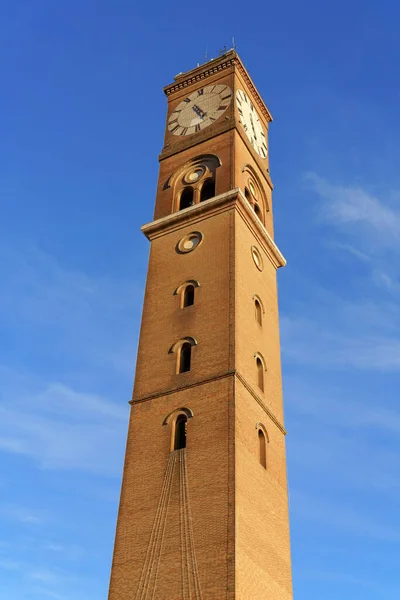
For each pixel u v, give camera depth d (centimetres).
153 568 3725
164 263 5166
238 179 5481
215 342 4472
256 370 4641
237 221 5072
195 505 3831
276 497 4294
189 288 4944
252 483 4019
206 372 4353
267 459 4347
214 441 4019
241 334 4541
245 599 3509
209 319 4616
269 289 5350
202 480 3903
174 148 6009
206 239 5078
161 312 4881
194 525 3762
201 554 3638
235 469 3853
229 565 3525
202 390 4278
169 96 6588
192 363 4459
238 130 5809
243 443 4062
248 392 4353
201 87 6394
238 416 4106
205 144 5825
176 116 6353
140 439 4306
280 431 4678
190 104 6341
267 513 4094
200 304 4738
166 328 4766
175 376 4472
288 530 4322
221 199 5156
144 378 4597
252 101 6519
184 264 5050
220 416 4100
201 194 5612
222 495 3784
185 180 5728
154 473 4106
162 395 4419
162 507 3934
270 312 5225
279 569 4012
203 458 3988
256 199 5819
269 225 5872
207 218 5197
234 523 3653
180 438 4244
